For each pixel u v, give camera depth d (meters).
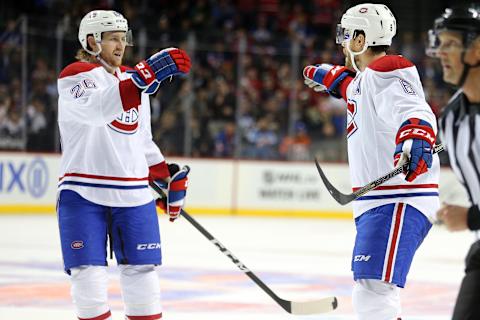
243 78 33.03
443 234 27.62
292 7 40.41
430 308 13.84
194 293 14.71
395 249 8.07
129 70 9.31
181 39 31.52
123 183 8.94
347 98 8.72
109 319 8.91
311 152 33.19
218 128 32.34
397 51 33.31
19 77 28.77
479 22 6.58
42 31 28.81
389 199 8.21
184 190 9.60
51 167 29.81
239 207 32.81
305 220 31.80
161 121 31.42
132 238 8.95
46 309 12.77
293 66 32.97
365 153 8.35
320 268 18.61
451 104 6.96
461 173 6.98
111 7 34.97
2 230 24.34
